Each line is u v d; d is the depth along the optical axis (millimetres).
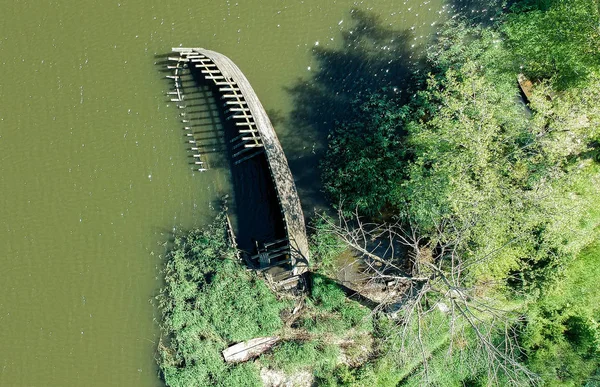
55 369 32281
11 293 33281
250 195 32969
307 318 31094
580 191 27906
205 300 31328
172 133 33781
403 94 33125
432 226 28172
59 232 33531
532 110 30875
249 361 30828
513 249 27234
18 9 34906
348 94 33344
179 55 34281
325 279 31438
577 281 30438
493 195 25797
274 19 34406
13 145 34406
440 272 23531
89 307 32719
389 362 29859
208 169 33375
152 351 31828
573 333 29734
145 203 33406
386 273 31406
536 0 32188
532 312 30047
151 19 34562
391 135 32125
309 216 32406
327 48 33969
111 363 32062
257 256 31469
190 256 32250
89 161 33969
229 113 33594
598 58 26359
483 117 25953
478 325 29828
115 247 33125
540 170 26047
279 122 33438
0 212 33969
